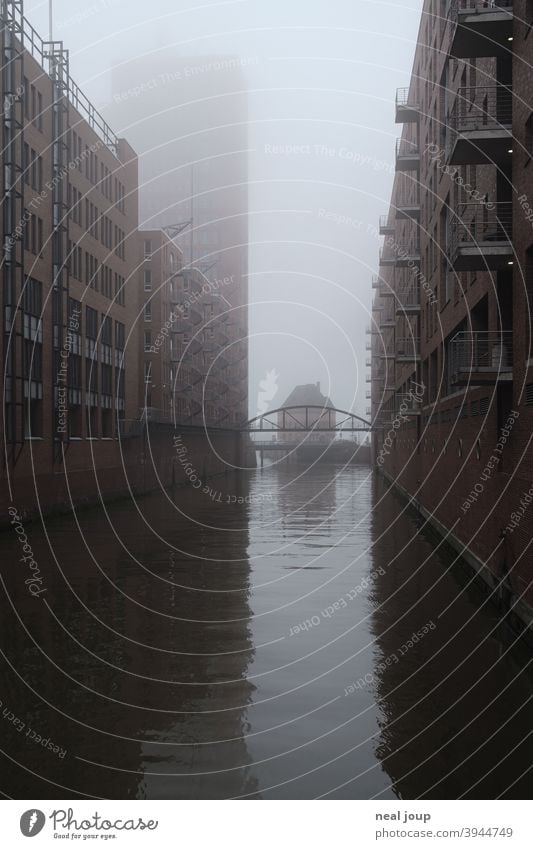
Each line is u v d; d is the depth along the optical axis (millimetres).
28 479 32781
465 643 14742
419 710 11250
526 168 15945
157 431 57406
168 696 11953
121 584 20891
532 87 15320
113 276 46344
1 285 30188
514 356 16922
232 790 8773
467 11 17188
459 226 22500
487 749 9820
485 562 19359
